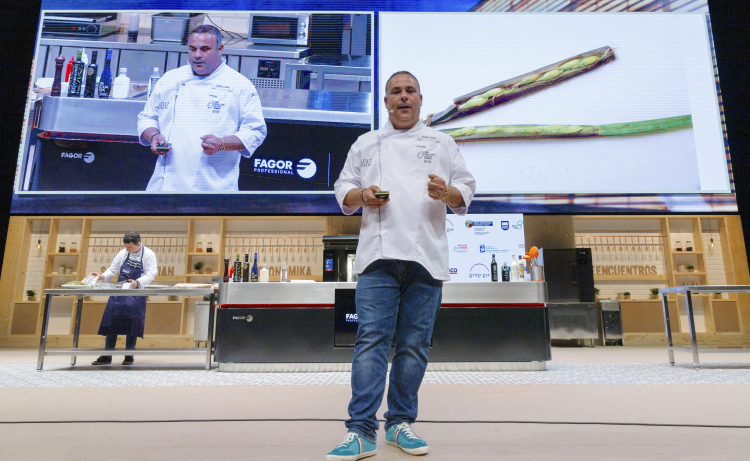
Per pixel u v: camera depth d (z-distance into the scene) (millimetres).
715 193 5863
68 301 6750
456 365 3551
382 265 1312
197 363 4188
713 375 2984
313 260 7098
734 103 6105
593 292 6203
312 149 5891
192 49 6016
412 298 1325
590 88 6082
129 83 5941
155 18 6090
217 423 1606
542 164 5930
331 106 5988
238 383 2799
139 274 4117
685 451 1210
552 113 6031
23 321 6641
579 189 5879
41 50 6000
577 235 7328
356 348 1299
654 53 6176
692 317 3475
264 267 3902
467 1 6297
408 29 6215
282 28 6129
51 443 1319
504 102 6062
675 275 7043
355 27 6184
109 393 2359
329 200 5797
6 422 1616
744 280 6926
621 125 5996
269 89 5984
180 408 1921
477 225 6012
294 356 3545
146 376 3166
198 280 6922
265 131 5883
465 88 6098
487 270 5926
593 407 1883
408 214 1332
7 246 6738
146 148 5809
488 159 5953
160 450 1241
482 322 3605
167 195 5727
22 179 5723
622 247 7281
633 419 1634
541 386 2555
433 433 1431
